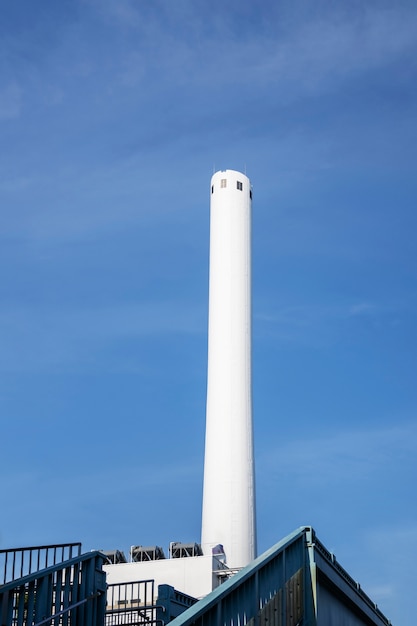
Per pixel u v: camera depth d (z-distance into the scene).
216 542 84.00
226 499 85.62
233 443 87.81
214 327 92.75
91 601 18.02
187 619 10.21
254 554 84.81
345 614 22.48
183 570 59.59
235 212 96.75
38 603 16.14
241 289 94.06
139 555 61.72
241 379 90.56
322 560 19.08
